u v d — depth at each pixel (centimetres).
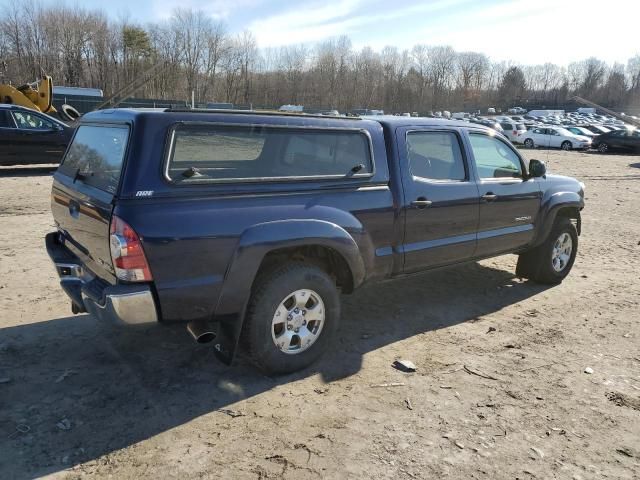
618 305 541
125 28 6781
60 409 327
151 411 328
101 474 271
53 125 1376
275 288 355
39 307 484
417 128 447
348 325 473
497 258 720
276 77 7894
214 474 273
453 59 10094
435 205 450
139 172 306
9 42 6806
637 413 341
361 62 8488
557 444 306
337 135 392
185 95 6500
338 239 374
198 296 326
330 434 310
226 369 384
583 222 991
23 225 790
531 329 474
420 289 579
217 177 345
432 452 295
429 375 384
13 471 271
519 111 9650
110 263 317
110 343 420
